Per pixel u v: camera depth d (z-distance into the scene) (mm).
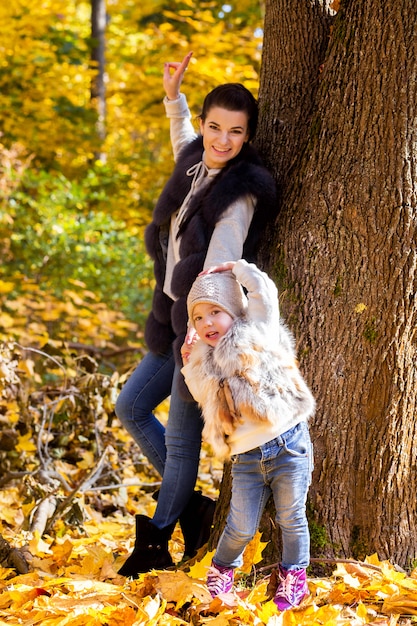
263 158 3430
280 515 2691
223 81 8281
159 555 3227
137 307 8930
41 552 3434
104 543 3791
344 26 3174
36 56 11930
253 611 2588
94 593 2840
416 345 3023
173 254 3340
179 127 3766
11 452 4559
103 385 4770
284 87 3475
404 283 3008
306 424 2721
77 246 8633
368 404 3035
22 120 11484
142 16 12781
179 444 3258
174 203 3291
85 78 13297
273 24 3516
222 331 2656
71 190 9516
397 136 3016
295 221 3180
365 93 3062
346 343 3053
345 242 3072
